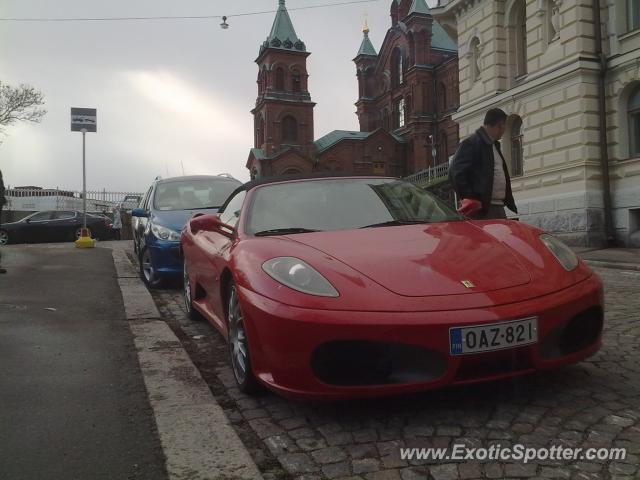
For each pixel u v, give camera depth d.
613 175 14.22
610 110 14.22
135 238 10.70
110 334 4.61
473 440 2.45
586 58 14.17
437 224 3.55
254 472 2.23
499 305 2.57
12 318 5.12
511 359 2.57
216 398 3.17
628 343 3.91
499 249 3.03
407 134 49.91
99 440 2.55
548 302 2.66
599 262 10.20
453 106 45.00
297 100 54.56
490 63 17.86
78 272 8.55
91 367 3.68
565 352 2.74
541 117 15.70
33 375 3.49
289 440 2.55
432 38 49.25
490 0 17.77
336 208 3.76
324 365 2.57
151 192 8.60
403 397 2.97
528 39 16.22
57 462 2.35
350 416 2.78
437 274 2.73
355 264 2.82
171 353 3.99
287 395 2.64
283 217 3.68
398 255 2.92
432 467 2.23
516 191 16.75
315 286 2.70
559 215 15.09
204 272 4.42
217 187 8.46
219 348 4.36
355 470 2.23
